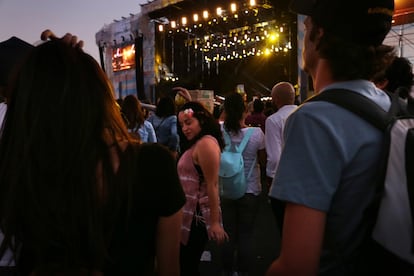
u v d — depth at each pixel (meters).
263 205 5.65
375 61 1.01
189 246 2.43
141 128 3.93
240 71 21.45
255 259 3.72
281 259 0.91
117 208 0.87
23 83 0.86
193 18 16.73
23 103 0.85
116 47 18.84
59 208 0.81
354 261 0.94
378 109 0.95
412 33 9.04
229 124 3.12
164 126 4.59
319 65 1.09
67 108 0.85
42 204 0.80
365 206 0.91
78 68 0.89
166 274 1.03
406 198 0.84
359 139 0.90
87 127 0.86
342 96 0.96
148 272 1.00
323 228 0.89
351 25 0.98
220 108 5.12
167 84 18.17
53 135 0.83
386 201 0.86
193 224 2.43
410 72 1.83
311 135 0.91
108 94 0.96
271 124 3.35
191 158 2.47
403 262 0.87
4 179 0.85
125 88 18.64
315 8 1.05
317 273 0.93
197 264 2.48
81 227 0.83
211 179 2.39
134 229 0.93
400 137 0.88
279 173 0.94
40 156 0.82
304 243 0.87
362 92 0.98
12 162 0.84
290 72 15.39
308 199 0.88
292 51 15.24
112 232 0.89
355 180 0.91
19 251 0.89
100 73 0.95
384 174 0.88
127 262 0.92
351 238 0.94
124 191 0.89
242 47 19.92
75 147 0.84
